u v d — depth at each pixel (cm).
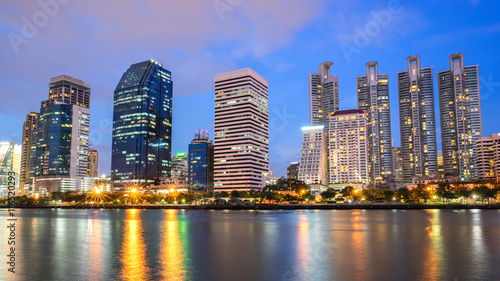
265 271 4944
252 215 19750
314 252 6431
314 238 8469
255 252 6500
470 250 6494
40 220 16300
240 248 7012
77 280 4547
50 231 10775
